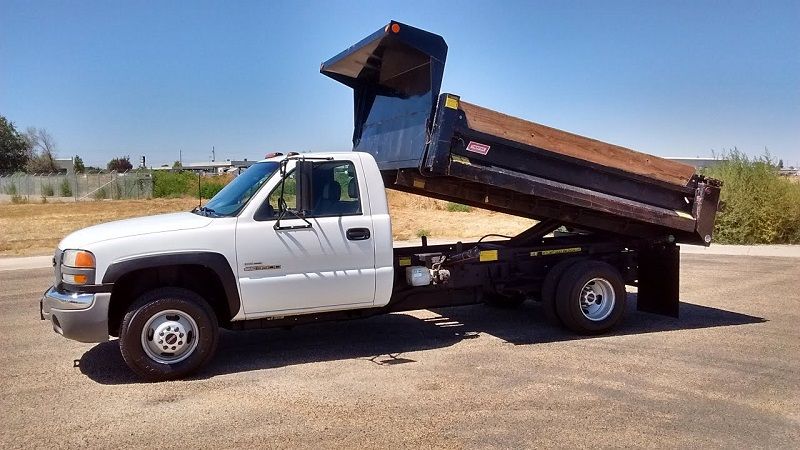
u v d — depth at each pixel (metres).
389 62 7.53
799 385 5.93
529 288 8.25
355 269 6.82
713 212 8.34
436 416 5.17
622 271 8.61
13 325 8.89
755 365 6.56
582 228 8.80
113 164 94.62
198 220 6.49
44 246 20.59
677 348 7.27
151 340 6.16
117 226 6.39
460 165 6.96
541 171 7.45
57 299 6.11
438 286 7.66
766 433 4.83
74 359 7.05
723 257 15.76
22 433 4.92
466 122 6.93
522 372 6.34
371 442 4.68
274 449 4.58
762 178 19.17
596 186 7.77
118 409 5.42
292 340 7.84
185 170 62.91
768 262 14.73
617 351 7.15
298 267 6.62
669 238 8.49
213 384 6.09
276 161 6.84
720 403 5.46
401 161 7.48
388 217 7.00
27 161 82.50
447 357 6.94
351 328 8.48
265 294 6.52
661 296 8.53
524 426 4.96
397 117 7.70
